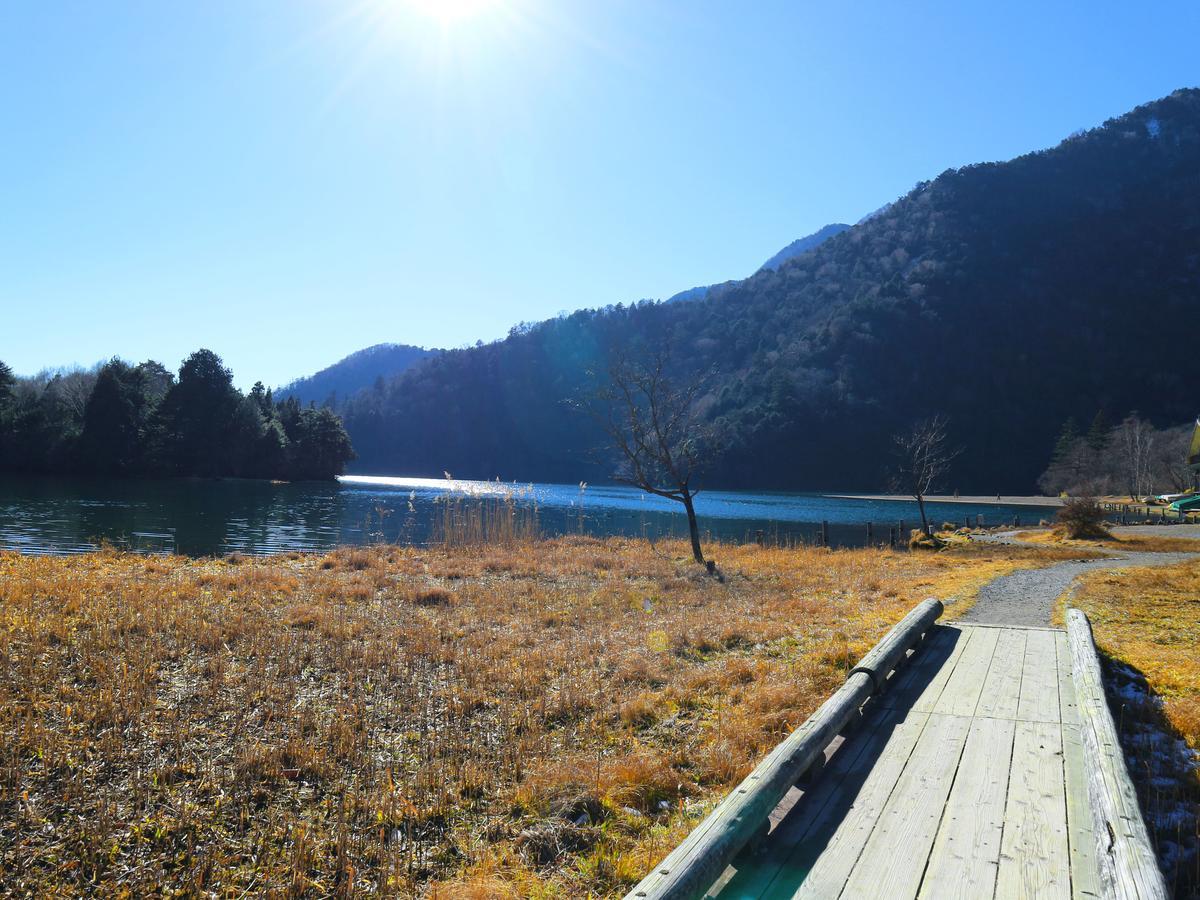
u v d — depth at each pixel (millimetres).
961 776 4473
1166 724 5672
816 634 9414
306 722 6375
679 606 12172
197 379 63906
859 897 3262
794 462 97500
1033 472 88875
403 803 5145
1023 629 8102
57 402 62656
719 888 3451
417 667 8227
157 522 29125
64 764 5367
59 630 8109
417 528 29969
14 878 4168
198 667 7637
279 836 4766
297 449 72688
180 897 4141
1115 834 3340
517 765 5781
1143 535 27453
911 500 75562
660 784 5332
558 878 4281
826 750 4977
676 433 21141
